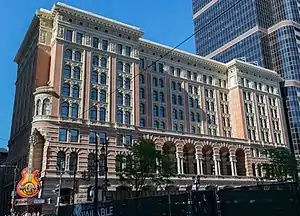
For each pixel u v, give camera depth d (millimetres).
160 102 77625
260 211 13008
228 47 127812
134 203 21391
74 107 60188
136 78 69562
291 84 106062
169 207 18016
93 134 59812
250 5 122562
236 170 78938
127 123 65250
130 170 51406
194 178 57375
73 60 62719
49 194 52062
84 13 65438
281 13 122125
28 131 61781
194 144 72125
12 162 73750
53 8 64062
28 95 68312
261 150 86188
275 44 115312
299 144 99000
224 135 87188
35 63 66125
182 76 84062
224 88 92188
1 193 81062
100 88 64188
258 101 94250
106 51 67188
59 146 55438
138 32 72250
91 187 53625
